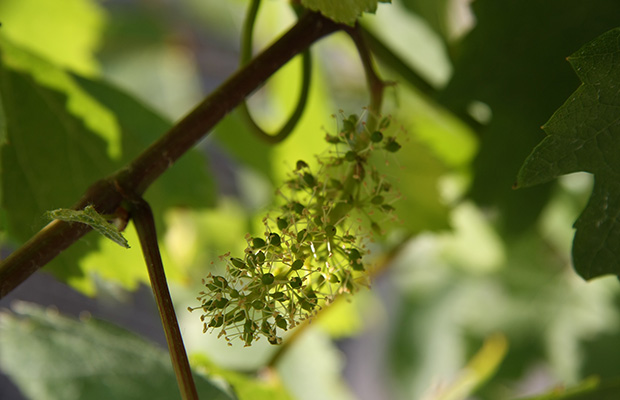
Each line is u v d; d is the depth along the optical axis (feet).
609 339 3.24
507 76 2.60
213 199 2.99
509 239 2.97
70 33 3.43
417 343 3.87
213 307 2.19
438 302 3.77
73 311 3.38
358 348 4.29
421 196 2.85
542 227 3.20
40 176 2.71
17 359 2.78
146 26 4.19
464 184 2.91
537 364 3.35
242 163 3.11
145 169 2.29
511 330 3.40
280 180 3.07
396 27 3.05
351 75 3.48
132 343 2.76
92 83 2.80
